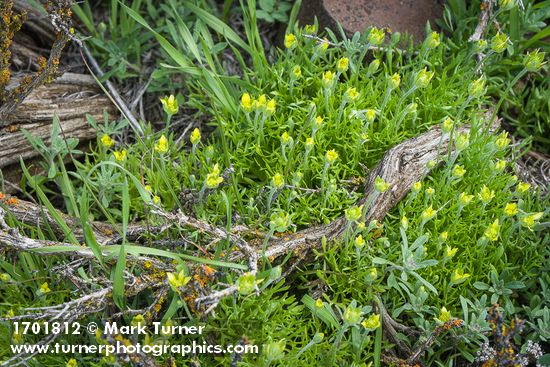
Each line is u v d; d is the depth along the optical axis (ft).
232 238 2.71
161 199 2.94
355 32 3.10
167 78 3.18
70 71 3.22
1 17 2.88
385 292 2.80
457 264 2.80
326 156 2.78
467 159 2.93
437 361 2.72
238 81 3.02
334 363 2.67
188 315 2.62
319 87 3.02
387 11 3.19
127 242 2.82
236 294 2.65
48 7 2.88
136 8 3.24
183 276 2.54
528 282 2.85
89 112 3.11
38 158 3.04
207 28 3.25
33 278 2.74
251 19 3.06
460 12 3.20
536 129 3.15
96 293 2.60
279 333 2.68
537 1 3.28
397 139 2.95
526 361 2.63
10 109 2.94
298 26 3.24
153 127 3.17
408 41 3.17
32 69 3.20
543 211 2.93
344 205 2.88
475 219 2.87
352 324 2.59
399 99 2.92
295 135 2.98
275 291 2.71
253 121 2.99
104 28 3.23
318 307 2.63
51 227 2.83
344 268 2.78
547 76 3.16
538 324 2.76
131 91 3.22
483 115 3.05
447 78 3.07
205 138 3.11
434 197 2.87
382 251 2.80
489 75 3.18
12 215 2.77
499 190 2.93
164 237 2.81
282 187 2.86
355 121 2.94
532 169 3.10
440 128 2.97
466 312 2.69
